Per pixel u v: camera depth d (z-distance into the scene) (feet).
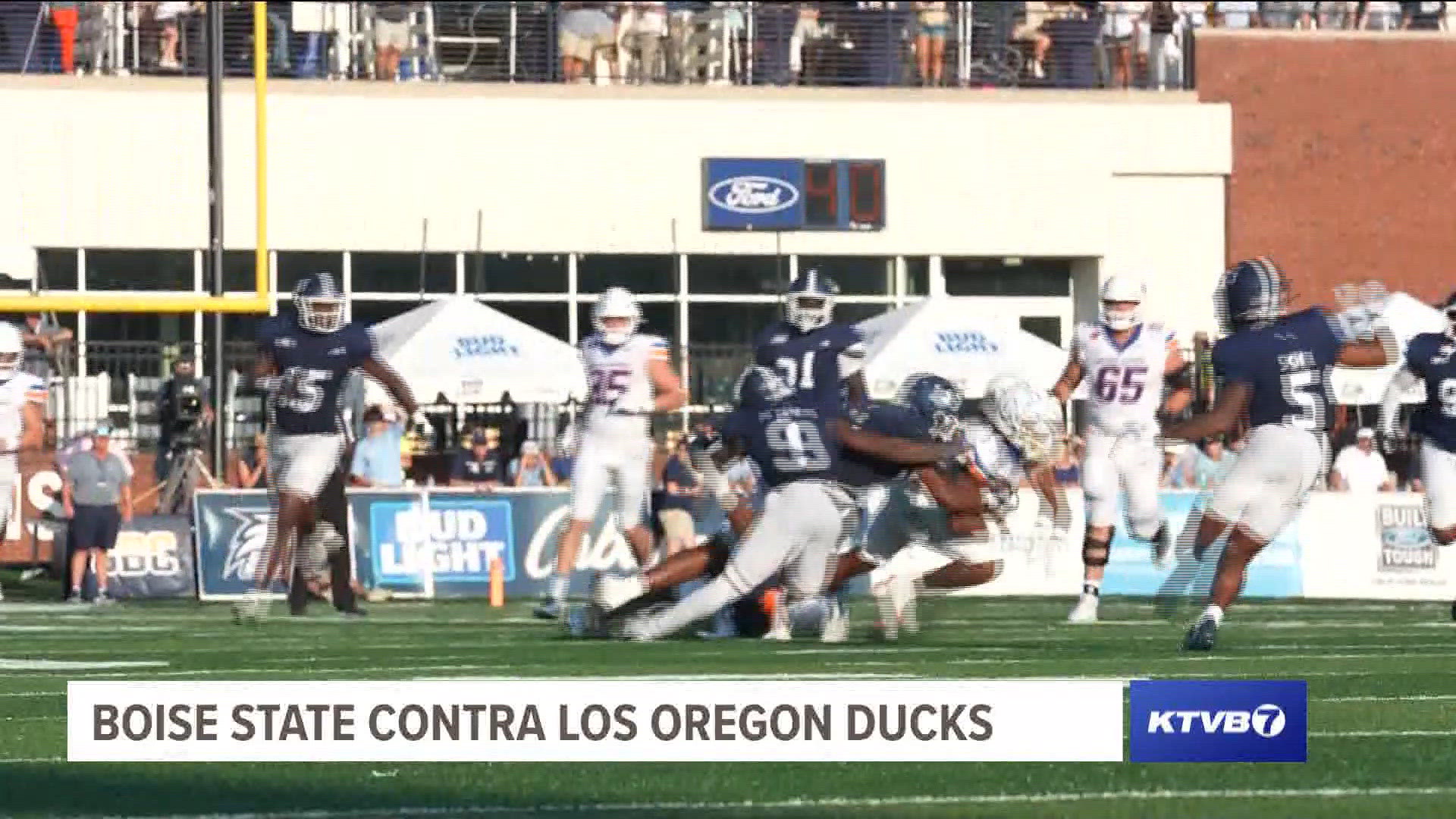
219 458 167.32
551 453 183.83
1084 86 223.92
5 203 204.44
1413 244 226.79
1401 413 190.49
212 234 173.17
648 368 121.29
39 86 205.16
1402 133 226.58
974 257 221.87
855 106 218.38
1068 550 155.12
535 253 214.48
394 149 211.41
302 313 115.24
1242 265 96.58
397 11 213.25
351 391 151.43
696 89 216.33
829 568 98.58
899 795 53.26
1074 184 221.66
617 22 217.97
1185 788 54.49
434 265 213.46
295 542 120.78
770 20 219.82
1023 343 186.39
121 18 209.97
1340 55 225.76
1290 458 95.81
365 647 98.63
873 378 182.39
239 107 207.72
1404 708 70.85
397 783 55.01
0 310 172.35
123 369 194.90
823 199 217.56
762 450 97.25
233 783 55.11
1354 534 159.43
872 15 220.84
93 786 54.85
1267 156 224.94
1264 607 145.89
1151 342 119.75
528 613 131.44
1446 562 159.84
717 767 57.67
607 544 151.94
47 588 160.45
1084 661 88.63
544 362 181.68
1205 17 226.58
